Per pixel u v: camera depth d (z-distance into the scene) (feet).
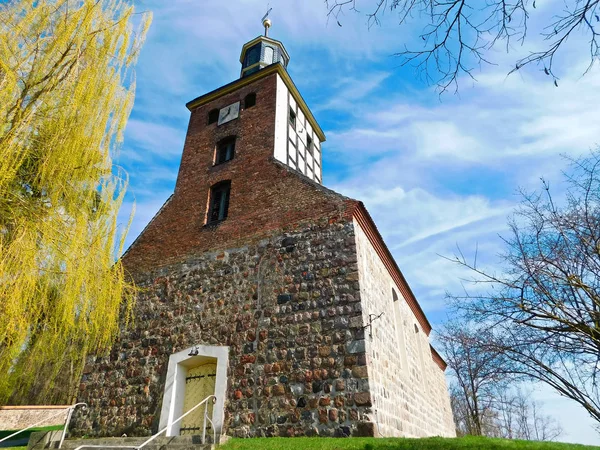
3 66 24.13
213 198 45.47
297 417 27.99
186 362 34.76
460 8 12.64
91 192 28.76
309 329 30.99
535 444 24.29
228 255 38.55
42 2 27.71
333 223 34.96
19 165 24.62
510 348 19.42
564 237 19.29
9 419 55.47
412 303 54.54
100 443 27.32
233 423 29.68
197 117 55.31
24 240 24.27
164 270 41.39
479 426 57.00
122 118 31.60
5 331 23.45
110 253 29.99
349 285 31.45
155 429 32.48
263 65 65.16
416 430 38.83
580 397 17.80
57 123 27.20
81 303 28.04
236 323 34.17
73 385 68.85
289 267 34.68
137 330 38.52
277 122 48.70
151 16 34.91
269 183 41.45
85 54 29.40
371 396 26.76
